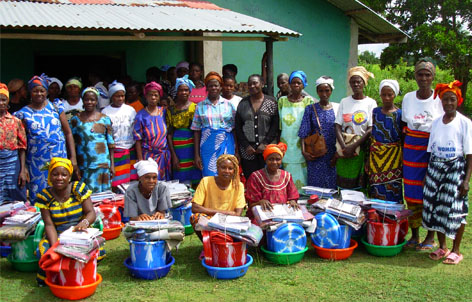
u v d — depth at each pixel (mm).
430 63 4992
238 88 8586
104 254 4910
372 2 15938
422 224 5059
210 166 6352
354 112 5664
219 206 5016
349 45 11211
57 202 4465
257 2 10430
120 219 5660
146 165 4711
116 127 6258
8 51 8750
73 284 4020
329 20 11008
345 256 4926
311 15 10891
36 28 5949
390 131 5320
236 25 7141
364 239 5266
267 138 6172
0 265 4809
